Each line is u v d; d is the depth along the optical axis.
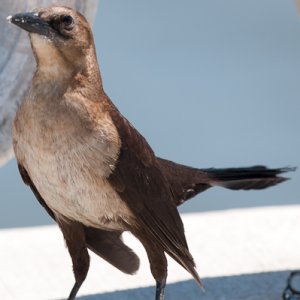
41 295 11.77
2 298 11.69
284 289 11.49
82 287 11.88
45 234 13.34
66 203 10.15
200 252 12.65
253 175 11.59
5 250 12.86
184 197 11.41
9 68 10.90
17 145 10.12
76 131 9.92
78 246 10.57
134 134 10.25
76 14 10.04
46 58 9.95
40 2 10.95
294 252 12.68
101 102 10.12
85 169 9.99
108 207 10.19
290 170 11.69
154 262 10.45
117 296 11.54
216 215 13.75
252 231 13.26
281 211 13.87
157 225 10.38
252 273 12.00
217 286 11.68
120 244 10.70
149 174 10.30
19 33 10.89
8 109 10.87
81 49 10.02
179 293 11.54
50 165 9.98
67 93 9.96
